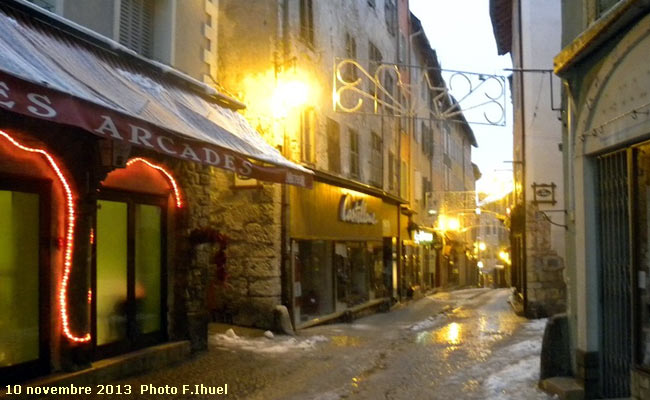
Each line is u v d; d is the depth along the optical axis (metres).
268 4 14.37
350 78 19.38
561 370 7.87
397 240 23.83
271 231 13.88
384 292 22.66
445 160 40.09
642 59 6.06
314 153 15.80
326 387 8.38
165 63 10.30
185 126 7.92
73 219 7.87
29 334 7.48
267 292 13.77
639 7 5.91
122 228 9.20
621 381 6.75
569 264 7.99
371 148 21.23
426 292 31.66
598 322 7.17
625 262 6.65
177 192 10.20
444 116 12.59
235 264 14.00
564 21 8.21
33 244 7.60
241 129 10.39
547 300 17.98
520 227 20.16
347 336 13.63
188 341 10.23
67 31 7.83
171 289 10.23
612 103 6.66
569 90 7.73
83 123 5.95
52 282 7.75
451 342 12.70
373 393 8.03
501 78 12.14
